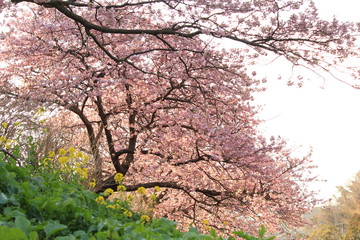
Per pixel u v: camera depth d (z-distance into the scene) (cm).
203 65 862
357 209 3167
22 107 619
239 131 1001
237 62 930
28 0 693
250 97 962
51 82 885
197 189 1038
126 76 926
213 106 952
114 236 283
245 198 1062
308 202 1175
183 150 1011
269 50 798
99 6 736
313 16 762
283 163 1145
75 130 1167
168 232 351
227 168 1048
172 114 1043
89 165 711
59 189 376
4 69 984
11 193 321
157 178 1127
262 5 766
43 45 910
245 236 352
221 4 766
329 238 3094
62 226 262
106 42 946
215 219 1216
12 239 206
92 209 418
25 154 559
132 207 614
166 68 960
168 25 896
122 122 1194
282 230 1230
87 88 908
